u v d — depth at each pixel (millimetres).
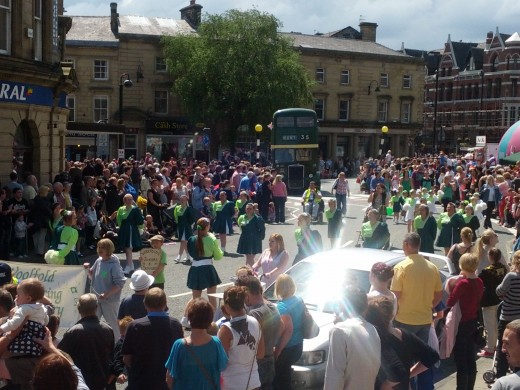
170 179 29094
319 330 8797
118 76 57312
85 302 6984
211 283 12188
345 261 10359
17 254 18125
